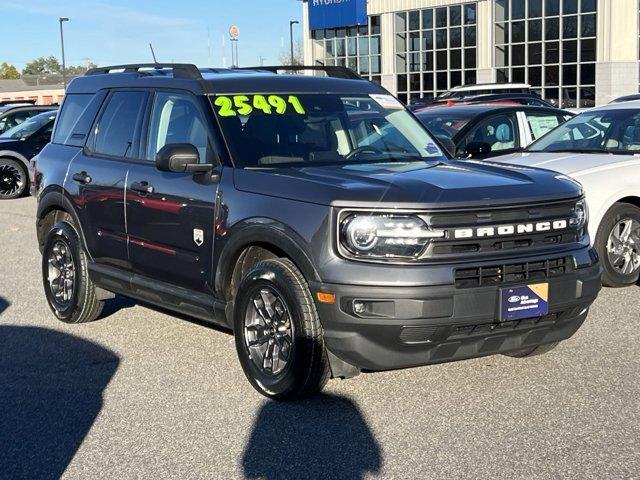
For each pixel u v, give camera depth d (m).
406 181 4.94
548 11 33.88
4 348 6.56
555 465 4.20
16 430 4.91
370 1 39.69
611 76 32.34
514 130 10.11
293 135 5.86
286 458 4.41
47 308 7.83
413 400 5.16
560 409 4.94
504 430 4.66
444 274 4.60
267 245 5.21
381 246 4.64
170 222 5.87
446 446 4.48
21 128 18.33
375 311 4.61
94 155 6.89
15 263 10.17
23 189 17.64
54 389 5.58
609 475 4.07
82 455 4.54
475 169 5.49
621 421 4.73
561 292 4.94
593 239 7.61
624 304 7.26
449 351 4.78
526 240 4.90
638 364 5.69
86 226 6.84
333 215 4.73
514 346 5.02
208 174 5.59
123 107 6.75
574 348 6.07
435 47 37.78
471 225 4.71
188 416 5.03
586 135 8.72
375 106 6.46
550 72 34.25
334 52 41.97
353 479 4.14
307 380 4.95
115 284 6.63
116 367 6.00
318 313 4.80
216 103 5.89
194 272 5.73
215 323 5.79
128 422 4.97
